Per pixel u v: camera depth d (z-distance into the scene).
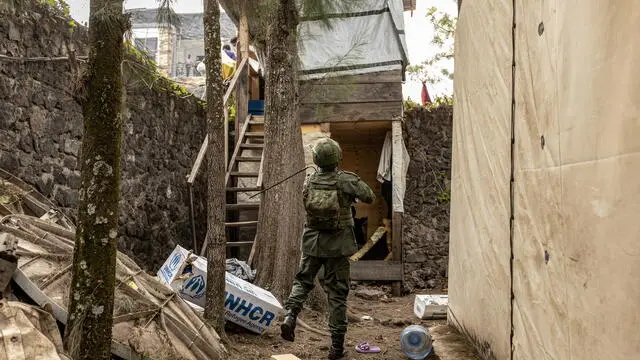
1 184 4.83
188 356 3.65
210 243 4.57
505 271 3.36
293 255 6.43
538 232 2.68
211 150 4.60
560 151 2.35
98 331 2.51
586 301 2.04
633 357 1.67
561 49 2.34
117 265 4.05
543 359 2.59
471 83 4.55
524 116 2.97
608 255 1.85
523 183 2.97
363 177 12.28
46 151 5.60
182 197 8.95
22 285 3.24
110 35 2.55
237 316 5.04
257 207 8.75
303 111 9.77
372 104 9.73
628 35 1.71
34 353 2.67
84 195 2.53
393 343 5.17
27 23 5.27
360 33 9.62
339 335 4.55
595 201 1.96
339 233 4.56
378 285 9.82
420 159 10.61
